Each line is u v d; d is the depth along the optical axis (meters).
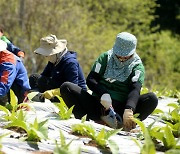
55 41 14.63
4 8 39.06
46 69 15.41
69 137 9.33
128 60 11.83
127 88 12.00
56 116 11.26
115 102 11.98
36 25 39.38
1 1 39.12
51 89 14.88
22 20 39.12
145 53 54.47
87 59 40.66
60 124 10.32
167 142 9.17
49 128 9.95
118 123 11.52
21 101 12.46
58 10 39.88
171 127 10.68
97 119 12.01
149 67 53.81
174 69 58.41
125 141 9.59
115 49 11.65
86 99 11.98
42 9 39.47
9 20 38.94
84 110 12.04
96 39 42.38
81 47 40.50
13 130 9.34
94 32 45.44
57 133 9.56
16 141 8.50
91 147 8.74
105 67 12.04
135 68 11.84
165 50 58.62
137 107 11.93
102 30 46.31
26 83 12.48
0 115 10.93
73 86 11.95
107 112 11.73
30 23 39.31
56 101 14.35
